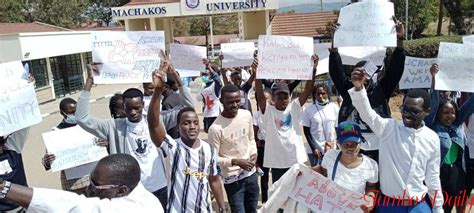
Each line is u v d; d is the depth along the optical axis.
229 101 4.59
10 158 4.06
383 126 3.62
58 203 2.12
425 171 3.56
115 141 3.97
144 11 32.53
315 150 5.66
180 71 6.43
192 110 3.66
